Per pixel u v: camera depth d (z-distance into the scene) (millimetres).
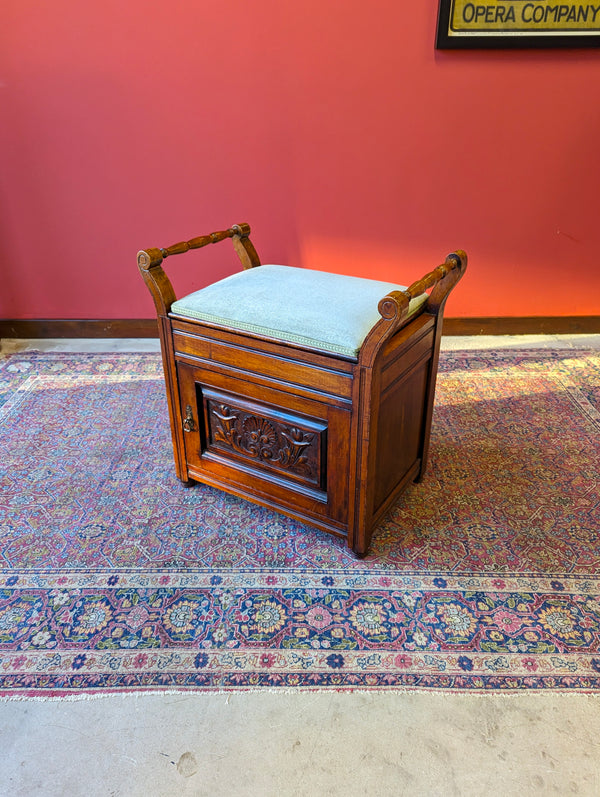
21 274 2734
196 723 1144
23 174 2539
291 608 1393
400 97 2359
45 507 1726
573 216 2555
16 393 2348
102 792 1033
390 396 1438
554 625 1347
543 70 2287
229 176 2537
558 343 2727
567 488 1797
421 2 2191
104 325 2828
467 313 2781
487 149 2436
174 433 1745
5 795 1030
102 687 1210
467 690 1204
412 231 2607
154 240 2666
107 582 1465
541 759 1081
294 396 1441
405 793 1028
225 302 1492
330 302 1448
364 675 1236
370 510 1479
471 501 1748
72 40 2309
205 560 1536
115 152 2498
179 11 2250
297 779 1049
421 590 1442
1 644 1304
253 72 2342
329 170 2504
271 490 1622
